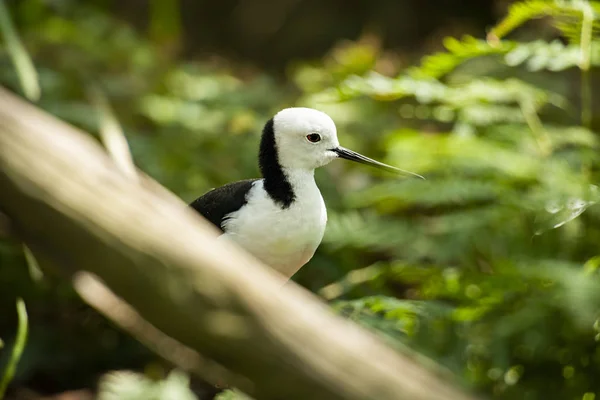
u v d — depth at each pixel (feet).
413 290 36.50
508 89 35.04
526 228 32.48
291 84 55.21
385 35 72.28
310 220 28.76
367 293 35.27
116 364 38.52
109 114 42.06
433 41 63.72
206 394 34.04
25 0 53.67
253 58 77.56
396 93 32.42
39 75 45.39
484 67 44.45
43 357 37.99
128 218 12.99
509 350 30.48
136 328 15.02
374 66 50.67
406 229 33.63
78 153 13.04
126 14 76.59
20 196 12.71
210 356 13.39
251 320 13.20
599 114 43.93
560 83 44.70
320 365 13.23
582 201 29.84
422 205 37.35
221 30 80.53
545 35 50.75
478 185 32.45
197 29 80.59
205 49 78.43
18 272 37.81
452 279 30.81
